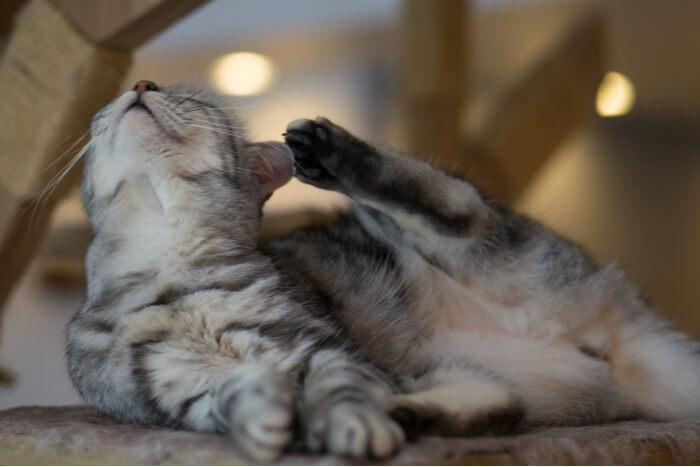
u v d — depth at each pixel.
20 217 0.74
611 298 0.67
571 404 0.64
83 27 0.71
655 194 1.95
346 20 1.38
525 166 0.96
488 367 0.62
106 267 0.61
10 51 0.74
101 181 0.62
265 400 0.50
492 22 1.36
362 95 1.55
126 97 0.62
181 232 0.61
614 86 1.38
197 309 0.58
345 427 0.49
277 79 1.52
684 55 1.46
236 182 0.64
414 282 0.66
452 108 0.90
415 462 0.50
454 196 0.66
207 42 1.40
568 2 1.27
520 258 0.67
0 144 0.74
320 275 0.64
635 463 0.55
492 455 0.51
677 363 0.67
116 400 0.58
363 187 0.65
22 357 1.02
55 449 0.54
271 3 1.30
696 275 2.00
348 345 0.58
